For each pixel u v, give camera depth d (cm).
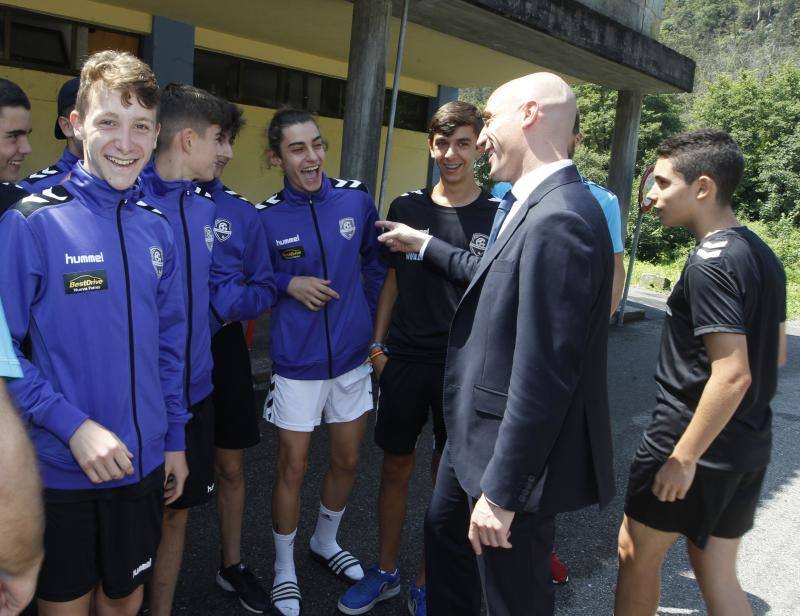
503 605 180
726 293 191
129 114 167
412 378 259
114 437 164
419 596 259
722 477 200
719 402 189
